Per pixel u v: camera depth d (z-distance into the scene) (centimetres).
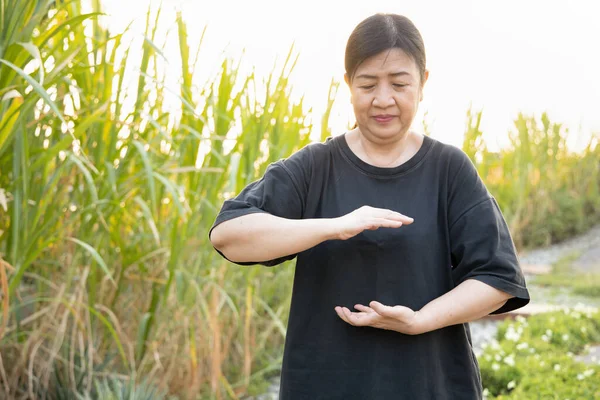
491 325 593
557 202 1004
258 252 168
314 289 179
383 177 179
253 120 400
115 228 334
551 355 456
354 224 161
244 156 394
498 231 176
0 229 305
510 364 427
